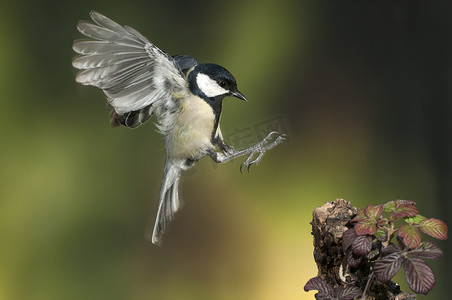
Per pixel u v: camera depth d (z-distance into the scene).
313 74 5.02
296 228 4.93
